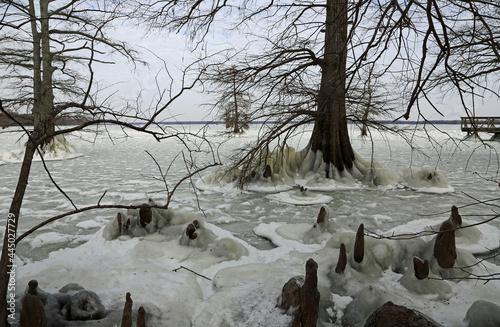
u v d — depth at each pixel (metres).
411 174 12.23
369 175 12.30
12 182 12.75
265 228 7.22
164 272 4.82
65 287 4.05
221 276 4.68
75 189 11.47
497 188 11.63
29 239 6.71
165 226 6.20
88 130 4.30
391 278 4.59
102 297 4.00
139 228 6.09
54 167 16.86
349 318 3.73
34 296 2.98
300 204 9.59
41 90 18.78
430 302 3.98
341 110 12.81
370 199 10.29
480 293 4.15
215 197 10.50
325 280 4.46
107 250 5.56
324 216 6.41
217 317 3.79
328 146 13.09
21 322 2.94
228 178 11.98
